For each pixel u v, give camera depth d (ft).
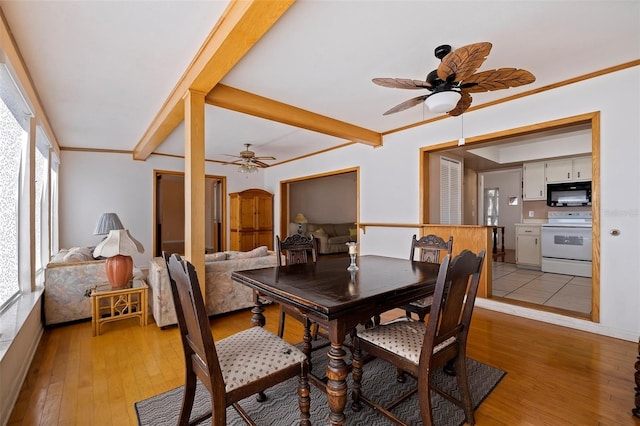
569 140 17.15
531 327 9.72
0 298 7.44
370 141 14.92
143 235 19.43
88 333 9.46
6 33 6.40
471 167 23.15
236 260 11.13
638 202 8.45
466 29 6.82
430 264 7.64
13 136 8.23
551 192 18.71
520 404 5.85
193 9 6.05
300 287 5.27
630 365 7.29
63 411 5.69
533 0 5.90
